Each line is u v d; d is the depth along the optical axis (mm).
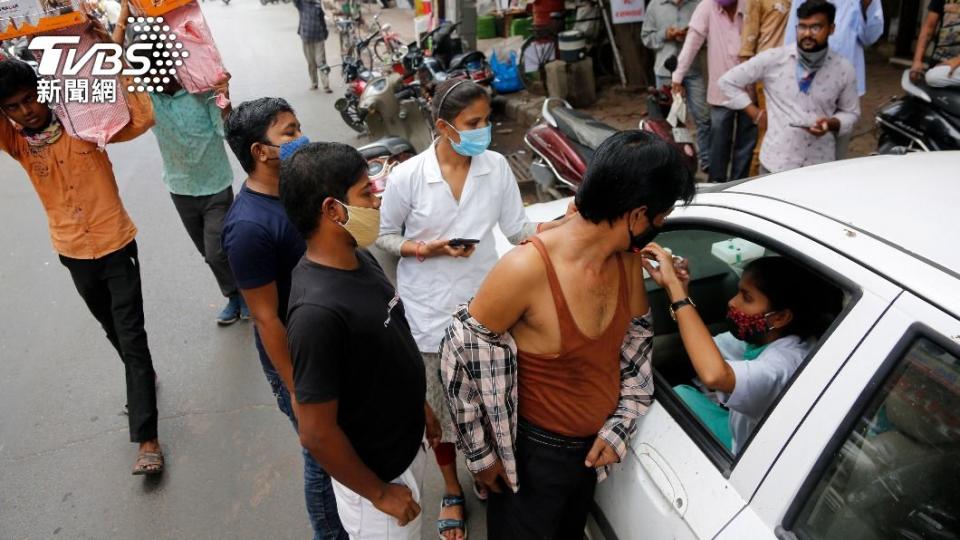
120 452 3092
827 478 1185
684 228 1743
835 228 1356
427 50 8156
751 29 4109
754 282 1725
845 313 1227
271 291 1896
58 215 2621
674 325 2137
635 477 1600
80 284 2758
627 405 1610
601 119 6641
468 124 2021
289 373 1955
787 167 3463
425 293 2275
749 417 1562
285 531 2611
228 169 3725
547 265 1371
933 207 1357
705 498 1361
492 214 2250
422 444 1900
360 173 1437
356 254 1613
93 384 3609
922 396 1112
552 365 1474
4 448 3152
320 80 10375
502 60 8172
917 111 3900
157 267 4867
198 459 3018
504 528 1790
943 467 1123
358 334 1456
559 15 7484
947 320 1078
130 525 2686
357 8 13852
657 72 5617
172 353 3824
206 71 3363
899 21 6262
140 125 2730
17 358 3900
